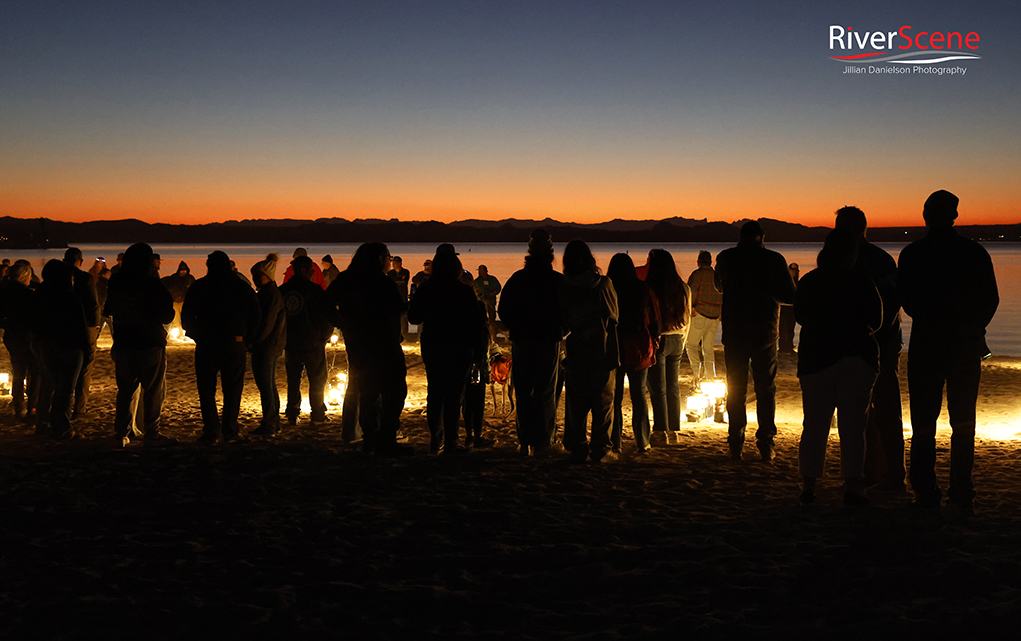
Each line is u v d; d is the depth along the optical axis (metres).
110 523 5.16
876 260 5.67
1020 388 12.26
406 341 18.88
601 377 6.84
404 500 5.68
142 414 8.17
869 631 3.43
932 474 5.23
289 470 6.58
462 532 4.95
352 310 7.14
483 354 7.36
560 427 8.74
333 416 9.36
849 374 5.20
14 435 8.11
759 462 6.90
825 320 5.24
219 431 8.18
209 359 7.70
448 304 7.14
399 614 3.71
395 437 7.23
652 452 7.37
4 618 3.64
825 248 5.27
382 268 7.22
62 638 3.44
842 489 5.92
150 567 4.33
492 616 3.71
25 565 4.34
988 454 7.26
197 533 4.94
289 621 3.59
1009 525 4.92
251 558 4.48
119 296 7.40
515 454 7.31
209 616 3.65
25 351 8.91
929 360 5.09
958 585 3.95
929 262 5.05
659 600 3.83
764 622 3.60
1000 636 3.39
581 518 5.20
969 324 5.01
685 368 13.76
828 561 4.33
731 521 5.08
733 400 6.96
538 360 7.09
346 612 3.71
